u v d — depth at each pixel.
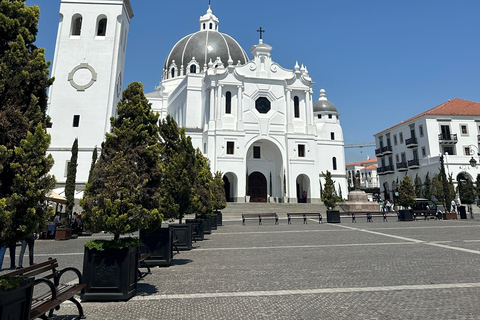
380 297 7.09
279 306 6.64
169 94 65.62
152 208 8.46
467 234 17.98
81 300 7.13
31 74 6.13
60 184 32.28
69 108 34.22
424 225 24.52
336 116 62.25
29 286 4.77
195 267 10.66
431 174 52.88
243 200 45.81
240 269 10.20
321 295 7.33
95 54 35.72
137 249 7.95
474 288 7.60
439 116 54.75
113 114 35.88
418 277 8.73
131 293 7.38
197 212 17.59
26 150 5.42
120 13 37.41
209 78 48.81
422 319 5.78
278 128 50.19
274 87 51.12
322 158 57.81
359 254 12.38
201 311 6.41
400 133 61.66
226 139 46.72
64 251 14.87
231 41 67.69
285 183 48.09
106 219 7.47
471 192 46.34
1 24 6.24
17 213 5.20
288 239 17.58
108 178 7.88
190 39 67.12
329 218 28.67
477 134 54.22
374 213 29.94
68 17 36.50
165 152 14.66
